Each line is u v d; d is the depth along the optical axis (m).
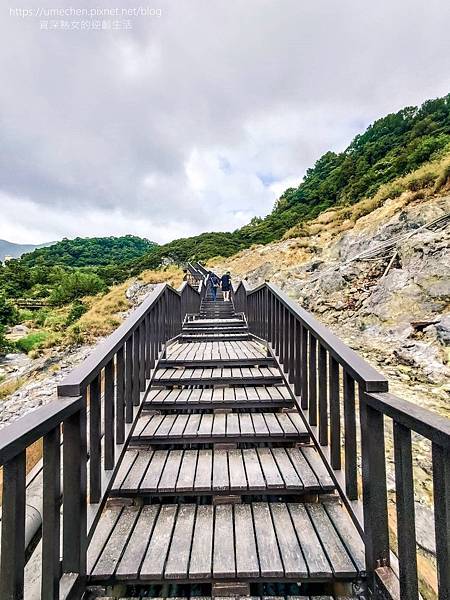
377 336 5.24
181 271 20.70
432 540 1.90
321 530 1.69
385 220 8.87
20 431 1.00
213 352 4.22
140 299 16.09
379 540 1.38
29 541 1.70
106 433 1.95
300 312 2.71
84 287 24.91
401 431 1.16
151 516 1.82
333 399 1.96
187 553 1.55
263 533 1.68
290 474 2.02
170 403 2.79
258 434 2.38
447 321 4.55
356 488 1.69
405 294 5.59
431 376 3.84
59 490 1.25
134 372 2.65
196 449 2.40
